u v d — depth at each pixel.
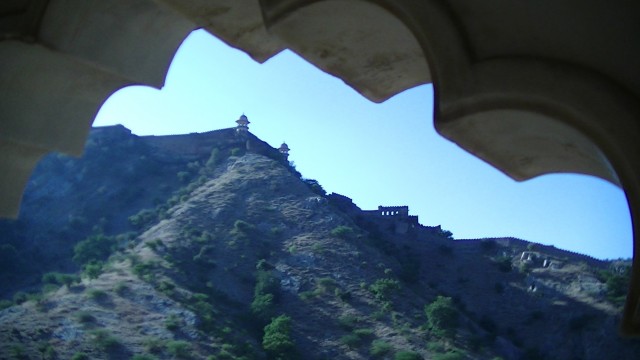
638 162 2.24
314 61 3.24
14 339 58.78
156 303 69.00
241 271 81.69
